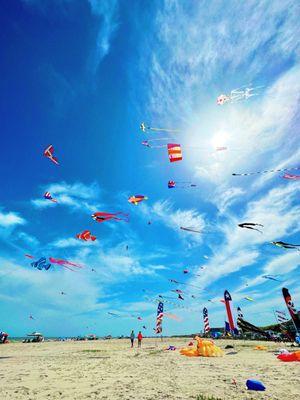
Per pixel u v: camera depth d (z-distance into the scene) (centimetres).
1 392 784
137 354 2014
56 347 3173
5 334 4409
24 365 1440
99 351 2416
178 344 3497
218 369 1151
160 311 2648
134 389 798
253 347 2284
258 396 679
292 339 2288
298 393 702
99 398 698
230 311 2508
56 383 912
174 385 843
